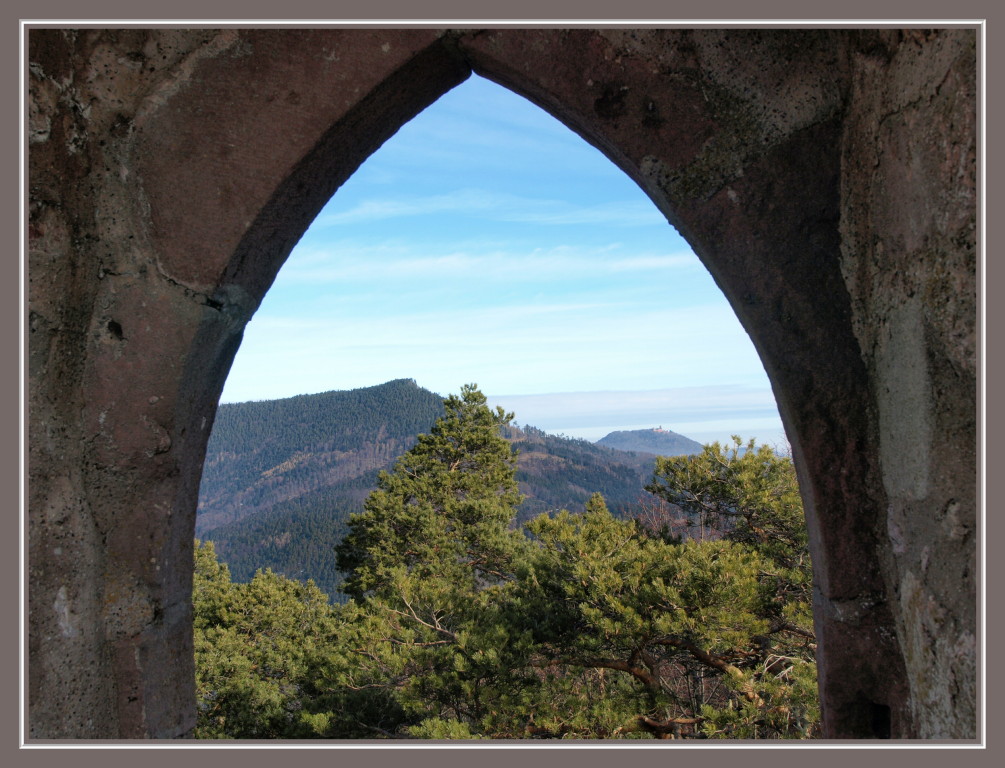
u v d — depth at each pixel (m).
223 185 1.23
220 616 10.80
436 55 1.27
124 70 1.23
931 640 1.03
